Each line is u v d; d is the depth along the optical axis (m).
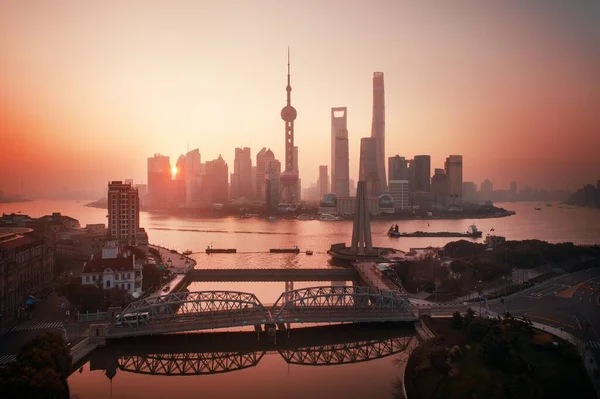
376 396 160.88
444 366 165.38
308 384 170.25
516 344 175.88
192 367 185.75
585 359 169.12
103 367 187.00
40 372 142.00
